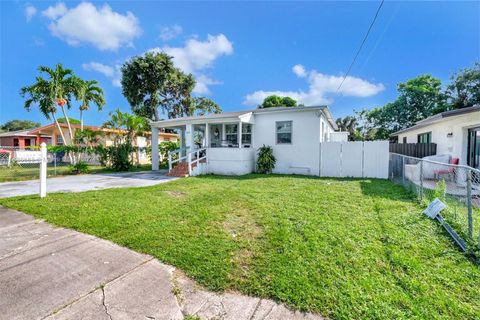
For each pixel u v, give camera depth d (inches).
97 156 640.4
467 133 355.9
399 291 88.2
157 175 462.0
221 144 536.1
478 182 150.5
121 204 216.5
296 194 253.8
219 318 77.9
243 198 237.9
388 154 391.2
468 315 76.4
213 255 118.2
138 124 607.8
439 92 871.1
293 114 458.6
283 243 129.8
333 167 426.3
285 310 80.6
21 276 102.7
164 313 80.1
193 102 1108.5
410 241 130.1
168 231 149.8
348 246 124.4
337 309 79.6
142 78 880.9
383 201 218.4
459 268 103.6
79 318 78.1
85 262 114.3
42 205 212.4
